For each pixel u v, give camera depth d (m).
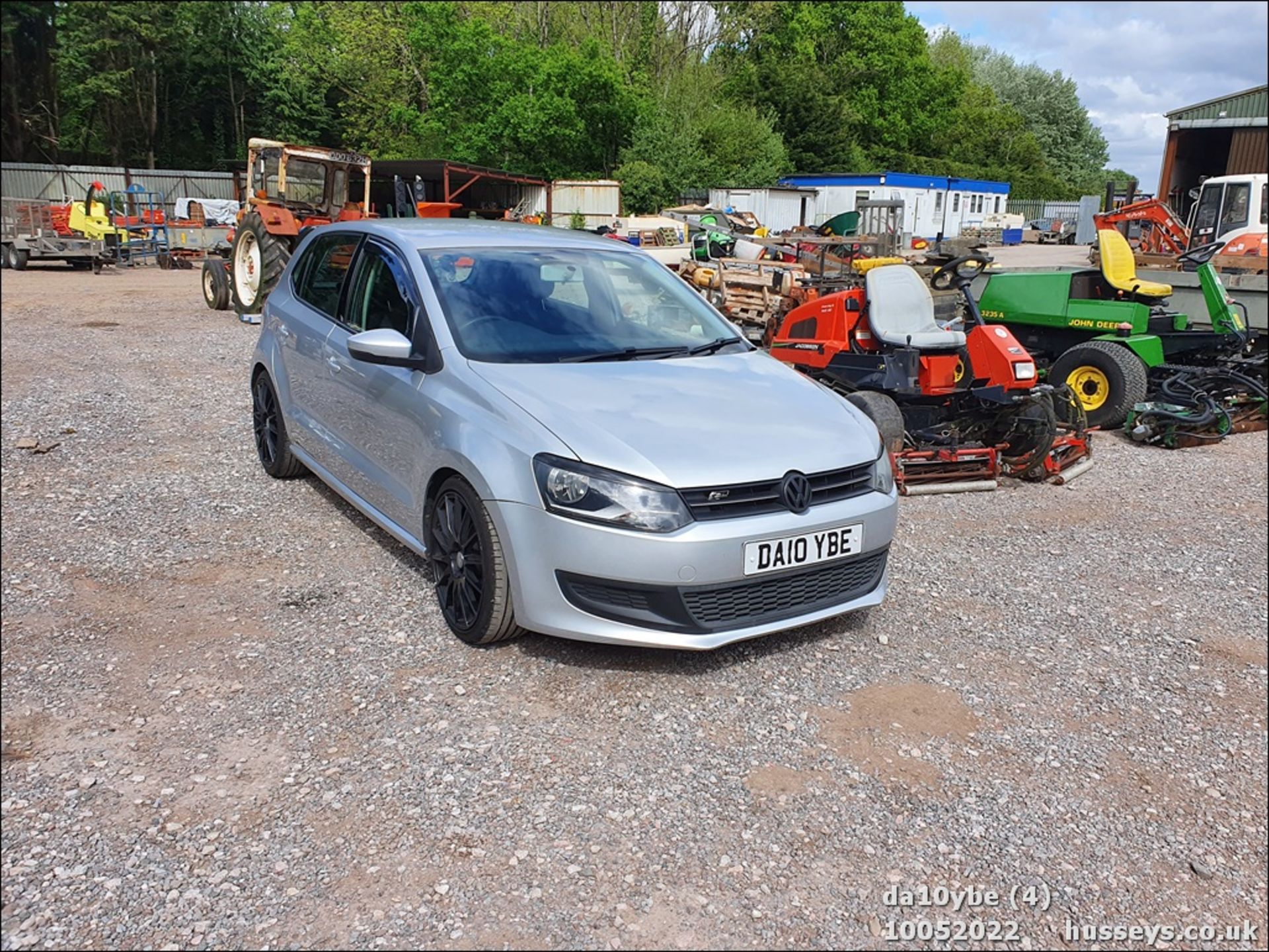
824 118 46.66
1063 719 3.39
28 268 22.22
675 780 2.84
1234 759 3.20
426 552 3.82
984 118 64.81
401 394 3.93
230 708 3.16
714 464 3.24
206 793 2.71
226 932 2.20
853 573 3.62
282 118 42.31
